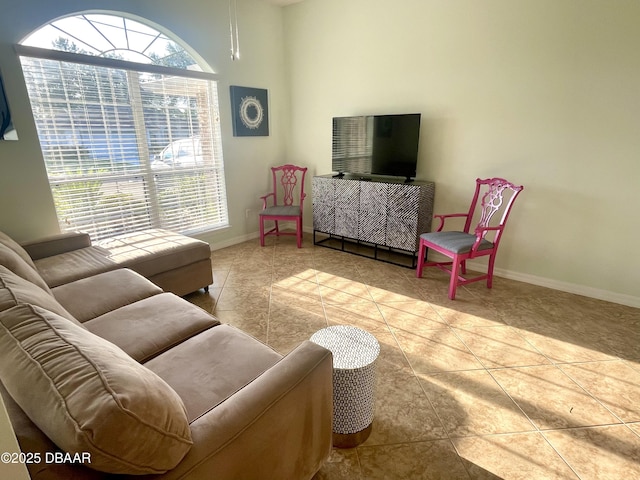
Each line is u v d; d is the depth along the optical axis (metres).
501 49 2.95
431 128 3.49
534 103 2.88
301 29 4.23
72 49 2.85
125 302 1.91
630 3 2.38
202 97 3.78
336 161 4.14
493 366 2.06
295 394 1.11
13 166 2.61
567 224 2.91
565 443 1.56
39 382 0.75
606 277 2.82
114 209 3.27
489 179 3.10
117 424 0.67
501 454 1.51
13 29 2.47
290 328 2.46
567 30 2.64
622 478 1.40
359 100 3.96
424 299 2.88
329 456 1.46
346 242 4.44
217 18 3.71
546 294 2.96
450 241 2.90
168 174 3.62
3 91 2.48
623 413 1.72
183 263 2.76
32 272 1.75
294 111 4.61
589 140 2.70
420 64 3.43
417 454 1.51
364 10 3.68
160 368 1.33
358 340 1.64
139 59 3.26
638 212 2.61
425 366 2.06
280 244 4.37
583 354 2.16
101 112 3.03
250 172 4.41
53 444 0.75
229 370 1.32
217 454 0.89
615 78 2.52
